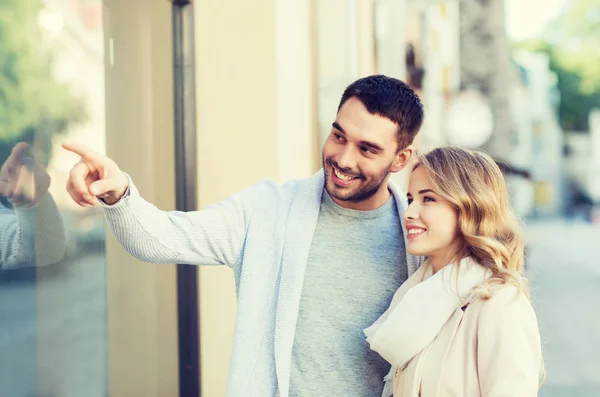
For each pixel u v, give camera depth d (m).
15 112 1.84
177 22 3.50
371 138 2.01
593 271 15.10
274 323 2.04
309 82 5.24
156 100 3.17
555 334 8.86
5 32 1.78
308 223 2.10
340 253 2.13
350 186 2.06
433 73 18.53
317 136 5.68
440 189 1.96
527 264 2.17
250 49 3.61
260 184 2.22
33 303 1.95
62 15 2.18
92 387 2.41
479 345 1.79
